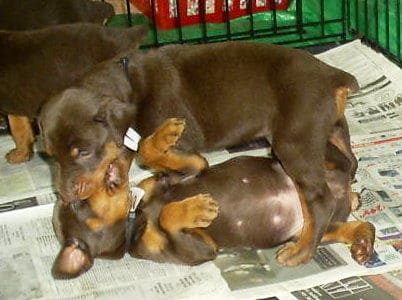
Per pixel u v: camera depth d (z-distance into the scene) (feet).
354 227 3.63
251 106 3.71
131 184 4.18
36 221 4.04
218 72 3.76
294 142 3.52
